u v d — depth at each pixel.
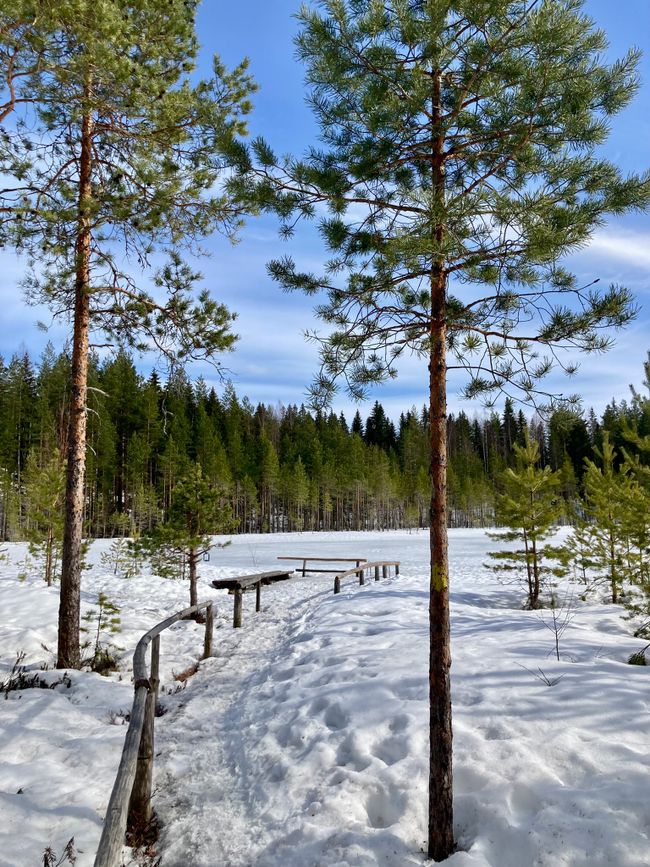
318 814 3.60
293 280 4.08
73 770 4.29
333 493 55.75
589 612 8.98
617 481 11.56
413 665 5.77
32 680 6.46
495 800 3.39
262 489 51.69
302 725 4.88
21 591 10.87
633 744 3.77
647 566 9.67
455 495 55.41
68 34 6.61
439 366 3.81
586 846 2.90
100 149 8.09
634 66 3.20
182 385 8.80
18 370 41.66
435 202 3.00
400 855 3.14
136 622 9.91
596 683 4.72
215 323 8.26
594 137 3.36
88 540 13.31
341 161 3.79
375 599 10.55
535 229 3.16
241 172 3.89
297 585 15.09
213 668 7.56
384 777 3.84
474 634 7.00
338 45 3.43
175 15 7.80
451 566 19.81
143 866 3.37
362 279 3.92
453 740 4.07
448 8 3.11
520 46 3.27
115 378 43.16
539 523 11.41
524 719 4.22
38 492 14.31
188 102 7.55
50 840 3.25
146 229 7.84
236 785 4.29
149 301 8.36
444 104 3.75
